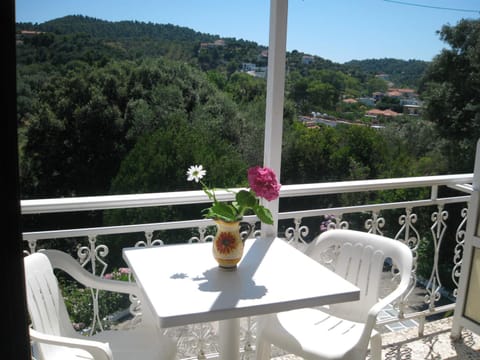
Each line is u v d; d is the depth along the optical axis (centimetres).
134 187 912
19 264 102
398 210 894
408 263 214
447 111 1039
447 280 775
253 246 231
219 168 957
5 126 97
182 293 177
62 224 773
